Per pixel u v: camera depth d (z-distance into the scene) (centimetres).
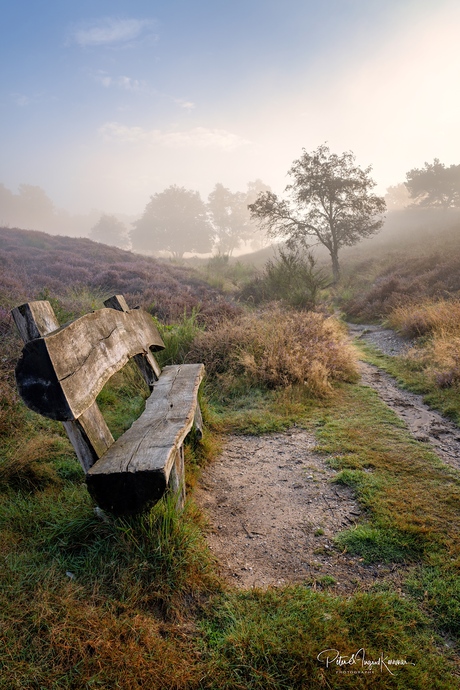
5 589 179
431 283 1232
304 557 235
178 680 153
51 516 235
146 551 208
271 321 779
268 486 318
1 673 145
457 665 164
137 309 385
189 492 298
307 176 2675
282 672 160
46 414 184
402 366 680
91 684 146
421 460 350
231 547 244
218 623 185
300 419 455
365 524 260
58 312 606
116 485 197
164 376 382
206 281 1820
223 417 462
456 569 215
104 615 174
